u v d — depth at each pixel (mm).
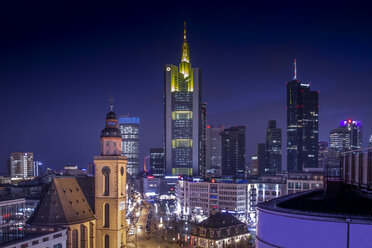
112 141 135500
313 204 48531
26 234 101750
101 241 131875
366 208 45062
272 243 44219
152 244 157750
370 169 51406
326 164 68000
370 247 36812
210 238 143250
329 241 38938
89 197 137375
